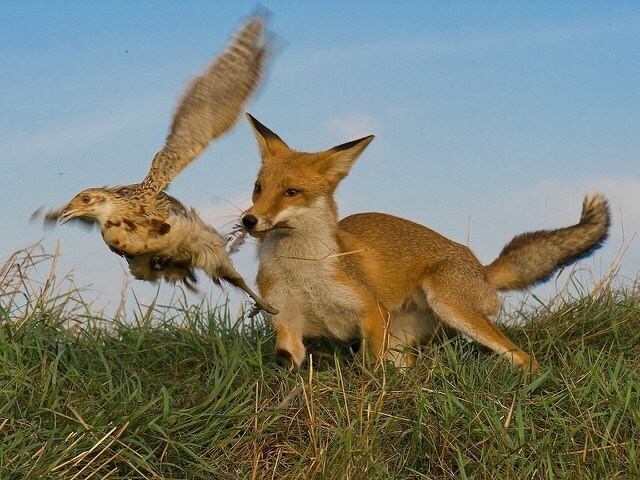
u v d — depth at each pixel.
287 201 12.00
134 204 7.98
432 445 9.57
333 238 12.47
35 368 10.19
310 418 9.44
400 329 13.89
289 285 12.39
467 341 13.42
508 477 9.03
